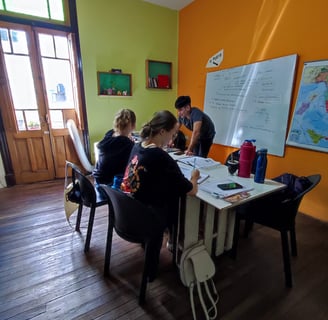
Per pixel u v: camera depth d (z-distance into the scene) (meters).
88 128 3.50
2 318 1.24
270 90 2.52
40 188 3.10
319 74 2.06
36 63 3.01
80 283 1.48
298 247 1.85
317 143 2.15
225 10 2.97
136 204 1.10
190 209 1.38
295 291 1.42
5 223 2.20
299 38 2.20
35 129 3.19
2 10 2.71
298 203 1.36
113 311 1.28
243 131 2.93
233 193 1.26
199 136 2.45
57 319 1.23
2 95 2.89
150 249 1.24
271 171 2.63
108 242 1.49
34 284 1.47
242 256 1.75
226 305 1.32
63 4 2.99
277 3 2.35
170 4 3.61
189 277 1.33
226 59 3.08
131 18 3.45
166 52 3.91
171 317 1.25
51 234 2.03
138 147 1.28
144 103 3.90
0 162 3.04
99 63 3.37
